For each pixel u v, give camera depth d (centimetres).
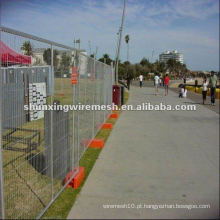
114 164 514
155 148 624
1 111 253
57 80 365
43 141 383
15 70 271
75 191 399
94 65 646
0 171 259
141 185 422
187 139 711
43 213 331
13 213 329
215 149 618
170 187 416
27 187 394
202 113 1159
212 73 1456
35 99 313
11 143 338
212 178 451
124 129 831
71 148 444
